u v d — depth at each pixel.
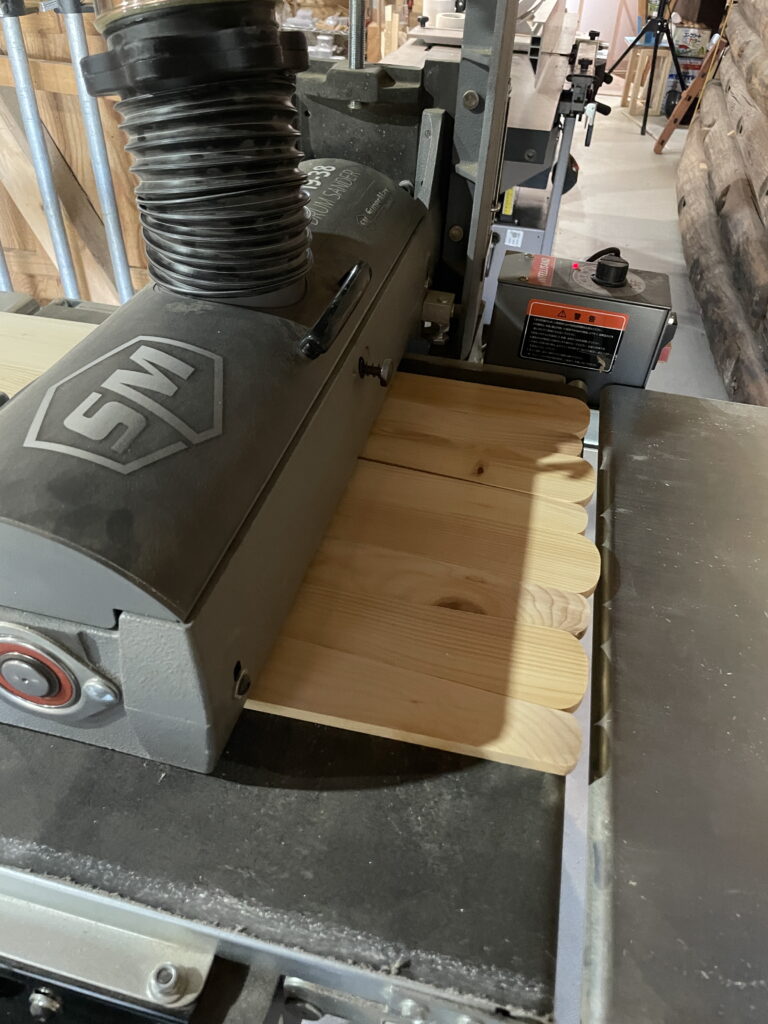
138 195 0.59
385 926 0.47
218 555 0.48
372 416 0.82
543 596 0.68
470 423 0.89
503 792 0.55
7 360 0.91
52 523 0.43
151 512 0.45
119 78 0.51
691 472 0.85
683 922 0.48
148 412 0.50
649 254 3.24
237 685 0.53
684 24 4.89
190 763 0.54
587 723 1.21
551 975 0.45
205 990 0.48
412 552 0.71
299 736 0.57
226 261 0.60
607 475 0.84
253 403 0.56
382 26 2.24
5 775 0.54
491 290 2.03
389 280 0.80
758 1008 0.45
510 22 0.84
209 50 0.50
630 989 0.45
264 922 0.47
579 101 1.84
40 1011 0.50
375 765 0.56
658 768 0.57
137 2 0.50
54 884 0.48
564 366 1.01
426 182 0.93
